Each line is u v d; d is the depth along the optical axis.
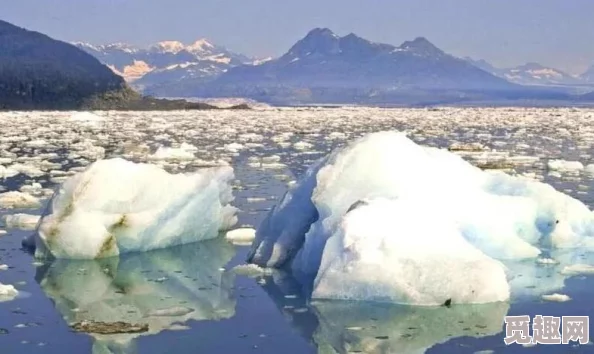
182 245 12.73
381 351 7.84
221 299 9.69
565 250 12.12
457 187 11.72
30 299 9.70
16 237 13.24
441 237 9.82
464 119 74.88
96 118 69.88
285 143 37.84
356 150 11.28
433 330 8.40
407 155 11.38
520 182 13.20
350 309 9.12
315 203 10.80
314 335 8.30
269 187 20.27
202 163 27.03
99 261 11.60
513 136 43.91
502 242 11.51
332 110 127.56
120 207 12.01
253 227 14.21
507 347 7.91
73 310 9.24
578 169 24.39
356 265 9.38
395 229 9.70
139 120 70.81
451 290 9.16
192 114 94.94
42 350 7.86
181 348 7.95
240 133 48.00
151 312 9.20
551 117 80.56
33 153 31.69
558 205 12.77
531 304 9.28
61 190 12.20
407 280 9.27
